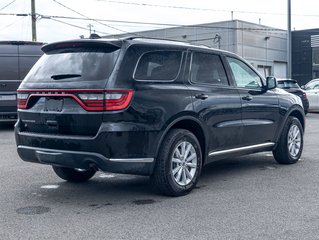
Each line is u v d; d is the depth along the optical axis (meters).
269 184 6.68
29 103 5.93
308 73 40.75
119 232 4.67
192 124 6.17
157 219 5.08
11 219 5.13
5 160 8.70
